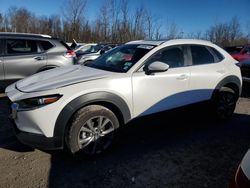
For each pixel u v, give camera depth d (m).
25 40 6.52
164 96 3.96
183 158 3.64
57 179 3.11
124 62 3.91
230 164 3.52
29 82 3.67
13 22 50.50
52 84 3.33
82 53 14.14
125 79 3.58
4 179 3.08
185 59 4.30
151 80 3.78
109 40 36.69
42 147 3.19
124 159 3.57
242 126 4.84
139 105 3.72
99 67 4.07
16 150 3.75
